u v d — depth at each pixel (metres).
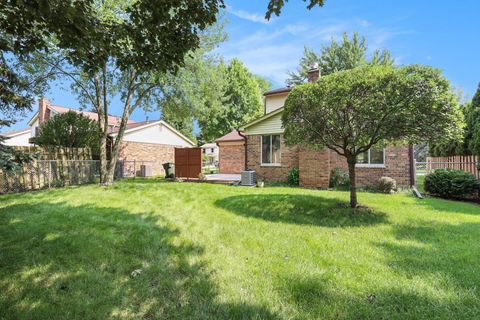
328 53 26.30
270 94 15.55
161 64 3.62
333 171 10.59
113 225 4.70
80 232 4.24
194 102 13.26
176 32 3.39
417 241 4.04
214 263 3.21
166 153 21.41
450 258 3.32
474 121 9.44
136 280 2.79
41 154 10.68
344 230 4.66
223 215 5.78
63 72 10.34
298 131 5.88
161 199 7.51
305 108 5.67
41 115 22.48
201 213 5.95
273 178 12.52
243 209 6.36
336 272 2.95
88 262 3.20
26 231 4.25
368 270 3.00
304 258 3.37
